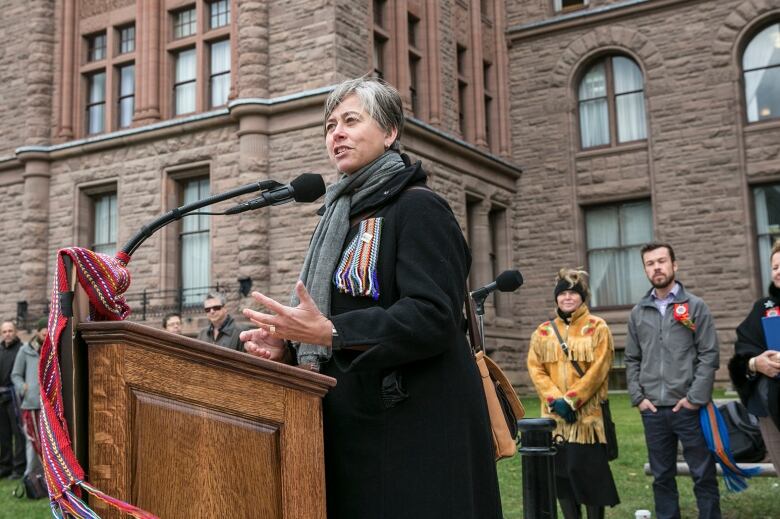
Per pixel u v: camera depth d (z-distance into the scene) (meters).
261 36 16.45
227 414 1.76
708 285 19.23
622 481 7.90
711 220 19.39
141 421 1.62
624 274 20.78
